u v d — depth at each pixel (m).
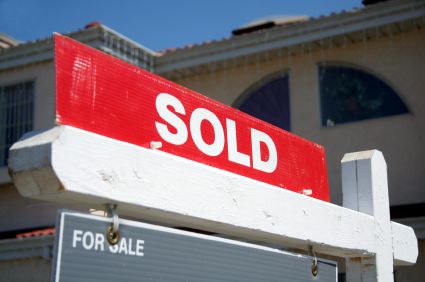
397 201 11.18
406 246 3.93
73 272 1.80
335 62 12.47
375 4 11.41
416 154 11.21
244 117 2.90
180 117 2.45
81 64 2.00
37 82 12.59
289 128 12.77
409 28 11.62
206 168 2.33
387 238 3.66
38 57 12.62
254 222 2.53
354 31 11.76
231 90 13.48
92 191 1.82
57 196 1.81
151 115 2.29
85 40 12.05
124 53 12.66
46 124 12.22
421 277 9.23
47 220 12.08
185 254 2.23
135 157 2.00
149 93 2.31
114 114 2.10
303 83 12.72
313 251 3.21
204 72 13.84
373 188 3.62
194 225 2.37
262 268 2.65
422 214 9.40
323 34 12.07
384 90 11.92
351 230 3.27
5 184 12.41
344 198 3.71
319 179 3.45
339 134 12.09
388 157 11.47
